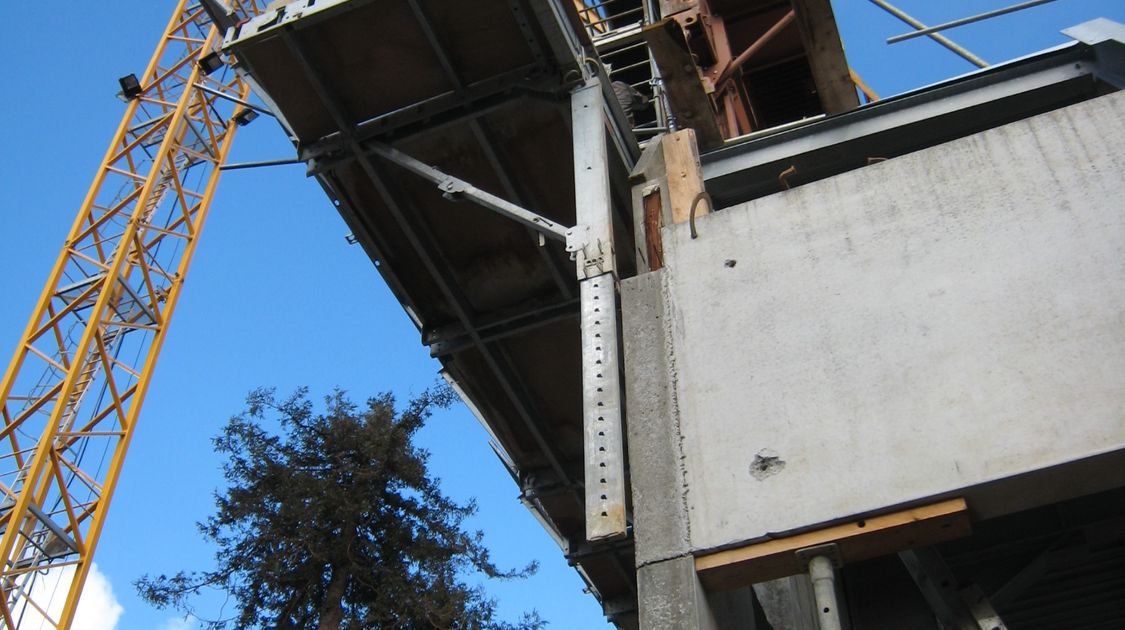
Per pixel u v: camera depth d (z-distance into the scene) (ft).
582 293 23.70
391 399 52.65
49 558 75.41
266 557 45.01
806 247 22.27
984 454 17.69
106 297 87.86
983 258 20.35
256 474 47.67
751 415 20.06
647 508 19.51
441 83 30.53
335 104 30.27
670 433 20.49
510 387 36.01
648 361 21.94
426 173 29.25
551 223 26.03
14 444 79.61
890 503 17.71
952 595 19.94
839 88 36.40
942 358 19.26
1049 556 24.86
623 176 30.91
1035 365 18.43
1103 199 20.12
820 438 19.15
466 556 48.08
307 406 50.80
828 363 20.17
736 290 22.24
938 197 21.72
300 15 28.50
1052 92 28.94
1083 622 27.86
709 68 48.06
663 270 23.48
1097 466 16.98
